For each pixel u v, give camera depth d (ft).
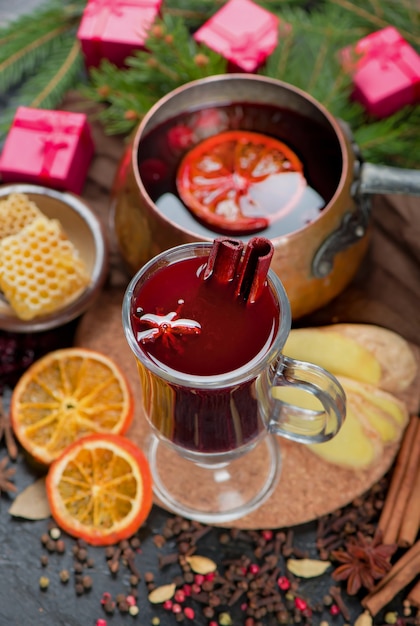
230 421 1.78
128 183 2.04
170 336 1.67
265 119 2.16
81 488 2.05
